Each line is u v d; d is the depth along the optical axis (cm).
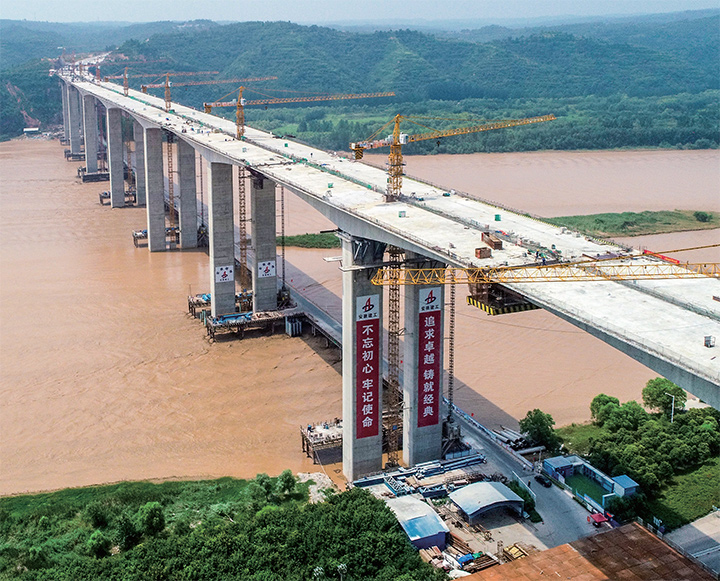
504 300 7588
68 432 10662
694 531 8338
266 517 8381
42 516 8731
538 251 8125
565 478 9275
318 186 11169
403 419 9800
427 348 9388
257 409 11262
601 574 7375
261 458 10062
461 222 9250
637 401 11225
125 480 9575
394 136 10138
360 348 9256
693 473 9438
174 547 7962
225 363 12762
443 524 8181
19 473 9744
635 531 8050
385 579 7356
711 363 5778
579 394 11475
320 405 11350
